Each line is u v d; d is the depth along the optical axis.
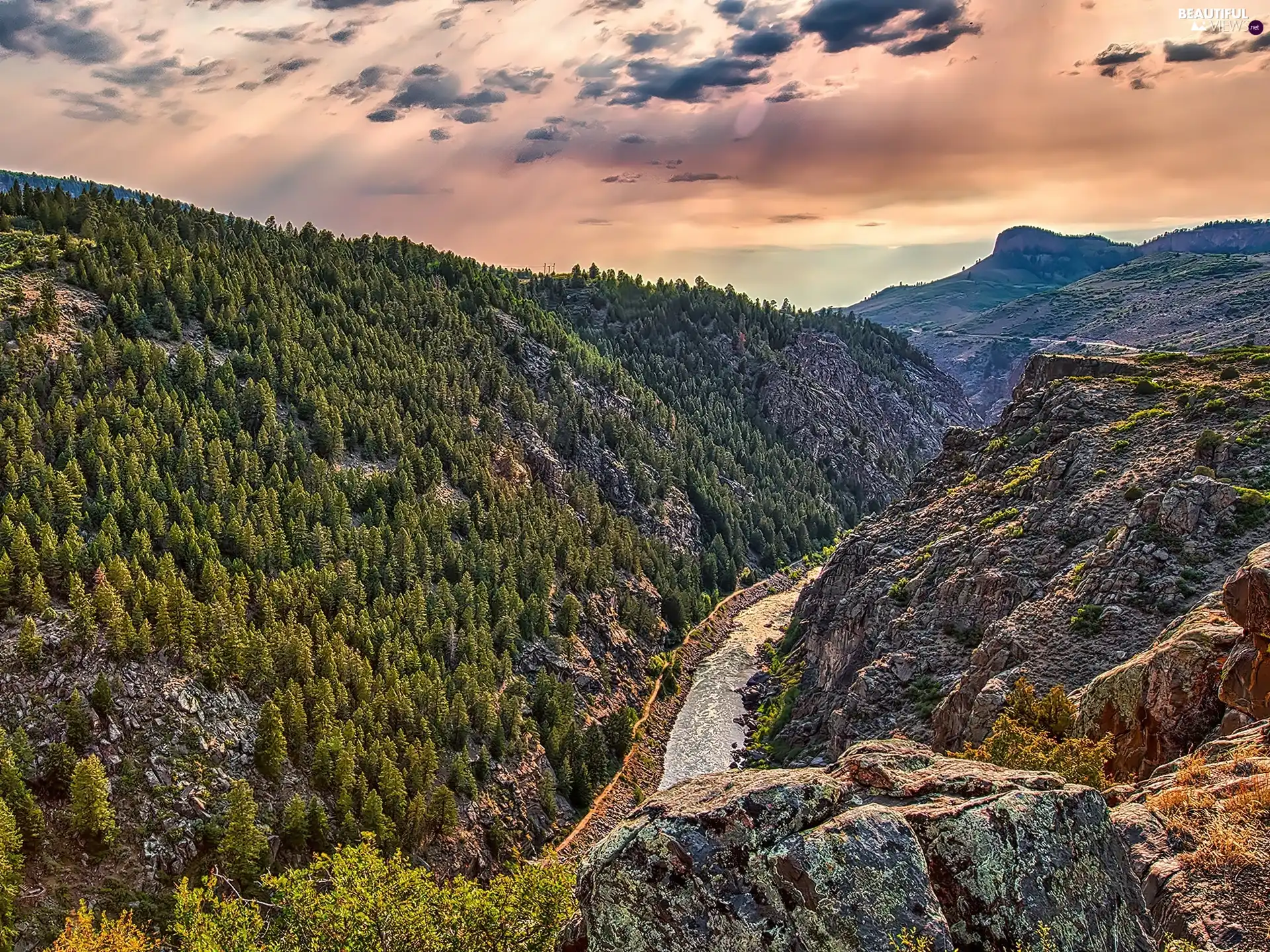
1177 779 32.66
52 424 119.12
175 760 84.06
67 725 81.19
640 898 20.28
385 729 98.62
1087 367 131.38
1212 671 44.88
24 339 131.62
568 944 21.75
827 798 21.23
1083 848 20.97
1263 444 86.62
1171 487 78.88
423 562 132.00
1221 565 71.94
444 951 37.84
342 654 103.81
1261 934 22.80
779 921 19.20
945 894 19.98
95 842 75.81
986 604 91.88
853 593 120.00
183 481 121.12
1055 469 104.50
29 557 91.69
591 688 132.12
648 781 118.31
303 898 42.38
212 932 44.97
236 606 101.50
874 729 89.69
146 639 88.88
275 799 87.44
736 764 119.31
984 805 21.17
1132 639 69.75
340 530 125.31
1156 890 25.67
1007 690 67.81
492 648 124.38
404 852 89.25
